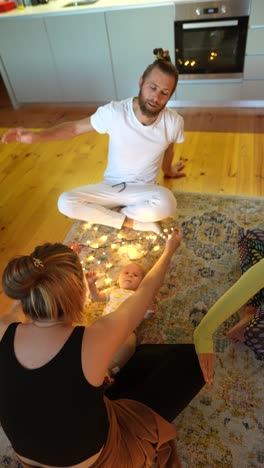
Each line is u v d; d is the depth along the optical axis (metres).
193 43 2.95
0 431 1.30
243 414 1.27
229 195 2.22
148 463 0.93
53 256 0.81
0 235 2.14
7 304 1.74
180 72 3.16
